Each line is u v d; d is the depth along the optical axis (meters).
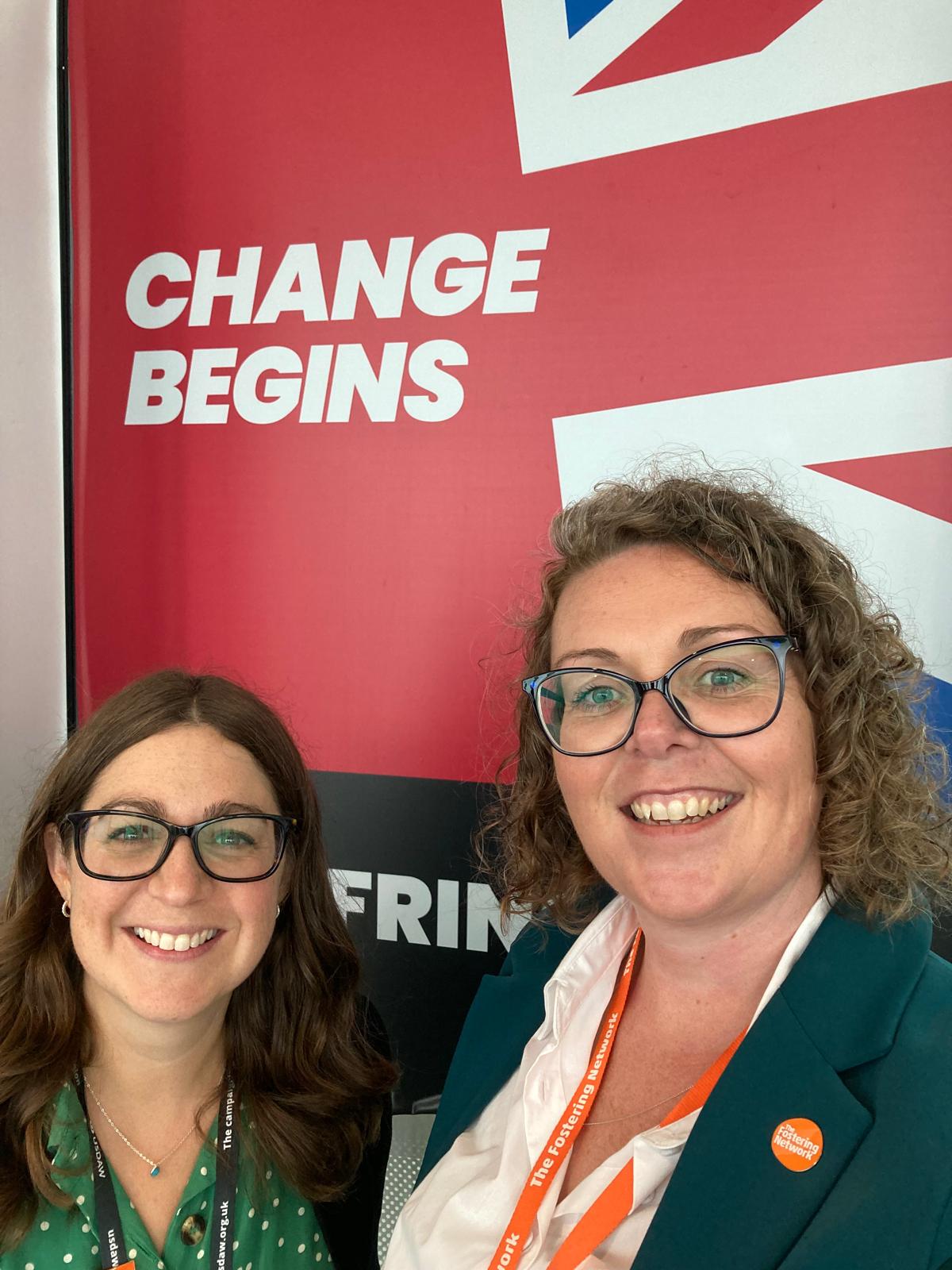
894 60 1.60
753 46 1.67
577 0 1.74
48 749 2.16
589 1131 1.09
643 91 1.73
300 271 1.95
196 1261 1.18
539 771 1.30
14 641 2.18
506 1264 0.99
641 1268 0.87
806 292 1.67
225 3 1.95
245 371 1.99
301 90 1.92
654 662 1.02
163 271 2.03
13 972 1.25
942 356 1.61
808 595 1.04
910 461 1.63
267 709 1.35
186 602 2.06
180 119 2.00
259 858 1.25
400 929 1.96
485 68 1.81
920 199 1.60
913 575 1.64
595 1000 1.18
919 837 1.03
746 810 0.98
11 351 2.10
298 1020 1.35
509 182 1.81
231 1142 1.23
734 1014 1.06
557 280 1.80
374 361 1.91
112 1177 1.17
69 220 2.08
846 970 0.95
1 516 2.14
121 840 1.19
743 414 1.71
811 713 1.03
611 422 1.78
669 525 1.07
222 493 2.02
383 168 1.88
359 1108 1.39
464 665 1.89
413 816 1.93
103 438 2.09
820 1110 0.87
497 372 1.84
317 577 1.97
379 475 1.92
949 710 1.63
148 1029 1.19
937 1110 0.83
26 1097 1.17
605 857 1.06
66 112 2.06
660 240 1.74
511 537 1.85
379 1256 1.68
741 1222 0.85
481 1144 1.20
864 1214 0.80
